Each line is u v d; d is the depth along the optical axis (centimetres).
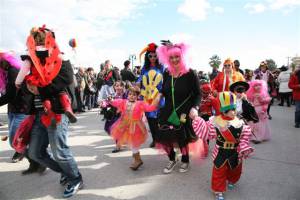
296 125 895
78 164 540
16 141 390
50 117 367
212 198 396
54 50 356
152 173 491
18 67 445
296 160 554
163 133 467
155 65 588
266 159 561
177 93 460
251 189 423
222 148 393
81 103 1296
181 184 444
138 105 506
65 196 402
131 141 499
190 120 469
